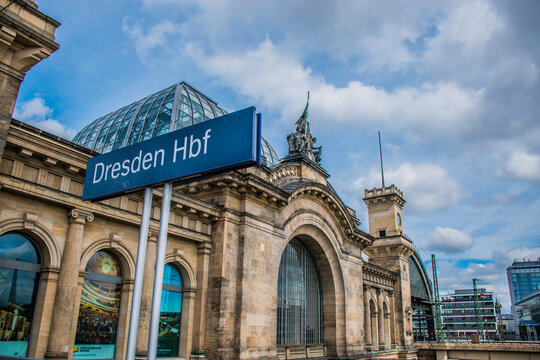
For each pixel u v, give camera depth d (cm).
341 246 4169
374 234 6525
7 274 1873
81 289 2077
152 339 881
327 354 3919
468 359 6825
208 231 2812
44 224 1964
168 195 1004
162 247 949
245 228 2900
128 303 2266
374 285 5225
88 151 2084
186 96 3816
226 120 957
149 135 3528
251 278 2875
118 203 2262
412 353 5909
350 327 4094
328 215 4016
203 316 2661
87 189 1171
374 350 5006
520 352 6581
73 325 2025
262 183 3002
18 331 1861
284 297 3562
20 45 1795
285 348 3425
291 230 3425
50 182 1980
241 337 2695
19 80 1802
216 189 2894
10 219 1847
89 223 2153
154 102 3847
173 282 2641
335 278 4072
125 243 2302
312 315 3888
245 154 893
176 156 1001
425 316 7819
